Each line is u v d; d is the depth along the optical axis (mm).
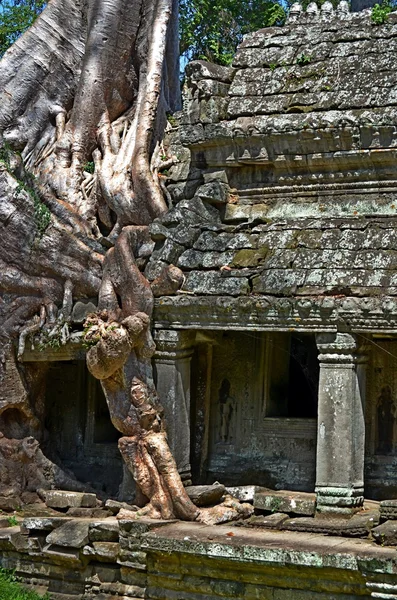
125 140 18031
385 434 14750
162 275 14742
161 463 14188
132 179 17312
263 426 15734
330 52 15422
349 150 14688
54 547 14383
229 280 14312
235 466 15820
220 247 14852
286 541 12852
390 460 14641
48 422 17984
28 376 16562
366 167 14727
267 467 15586
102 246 16422
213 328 14375
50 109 19359
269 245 14570
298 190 15250
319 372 14945
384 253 13680
